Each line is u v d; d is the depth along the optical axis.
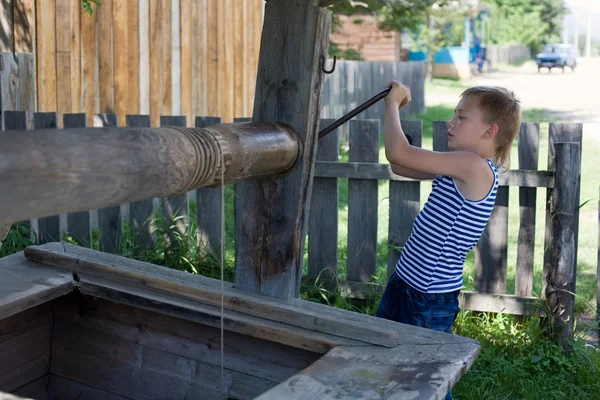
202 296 2.60
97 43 6.37
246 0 9.01
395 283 2.99
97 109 6.43
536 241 6.71
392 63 14.59
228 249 5.36
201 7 7.81
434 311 2.88
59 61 6.03
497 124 2.87
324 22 2.48
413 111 15.81
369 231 4.83
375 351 2.27
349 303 4.89
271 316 2.48
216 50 8.22
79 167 1.49
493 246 4.57
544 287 4.45
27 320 2.84
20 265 2.94
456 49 28.98
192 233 5.56
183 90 7.56
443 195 2.87
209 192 5.23
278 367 2.50
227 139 2.07
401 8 14.45
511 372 3.94
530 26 42.69
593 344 4.46
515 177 4.43
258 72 2.54
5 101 5.38
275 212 2.60
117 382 2.84
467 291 4.61
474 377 3.87
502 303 4.54
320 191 4.86
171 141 1.81
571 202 4.19
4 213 1.37
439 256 2.86
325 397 1.97
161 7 7.10
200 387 2.66
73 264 2.88
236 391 2.59
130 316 2.80
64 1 6.02
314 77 2.49
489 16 42.22
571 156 4.16
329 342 2.32
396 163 2.83
